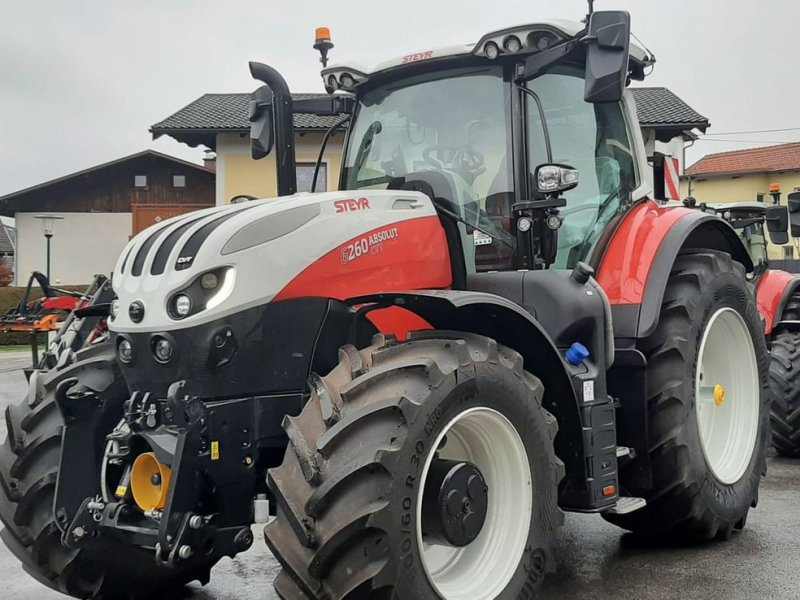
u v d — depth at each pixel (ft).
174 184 96.89
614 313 12.63
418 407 8.33
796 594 11.23
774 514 15.58
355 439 8.22
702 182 130.41
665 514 12.96
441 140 12.54
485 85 12.29
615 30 10.41
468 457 9.93
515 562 9.52
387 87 13.34
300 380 9.84
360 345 10.36
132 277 10.01
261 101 13.26
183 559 8.65
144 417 9.53
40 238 99.86
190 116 63.52
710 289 13.42
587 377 11.01
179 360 9.29
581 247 12.81
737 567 12.43
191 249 9.51
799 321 21.98
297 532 8.02
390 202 11.10
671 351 12.63
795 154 127.54
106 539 10.24
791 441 20.57
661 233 13.10
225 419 9.23
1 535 10.95
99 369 10.88
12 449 10.84
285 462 8.45
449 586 9.09
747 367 14.71
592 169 13.19
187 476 8.79
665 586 11.64
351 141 13.65
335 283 10.14
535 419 9.78
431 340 9.23
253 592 12.24
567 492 10.94
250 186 62.03
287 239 9.84
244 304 9.40
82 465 10.30
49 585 10.86
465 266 11.93
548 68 11.65
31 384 11.38
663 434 12.57
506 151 11.93
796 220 21.03
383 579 7.93
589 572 12.35
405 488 8.14
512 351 9.91
